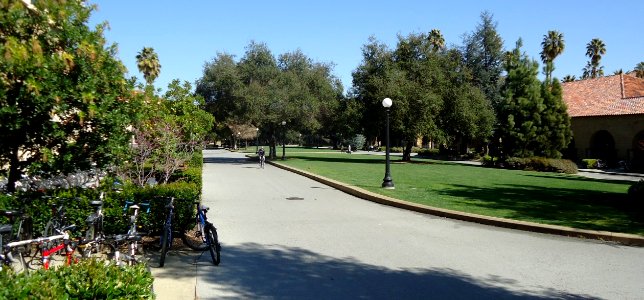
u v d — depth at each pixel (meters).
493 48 52.03
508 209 12.36
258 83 38.81
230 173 26.27
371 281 6.34
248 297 5.64
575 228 9.69
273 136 42.06
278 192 16.88
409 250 8.16
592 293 5.98
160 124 13.69
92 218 6.88
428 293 5.89
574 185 20.58
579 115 42.06
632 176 30.45
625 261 7.56
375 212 12.30
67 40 7.69
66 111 7.55
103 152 8.25
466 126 37.88
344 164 33.72
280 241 8.77
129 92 8.37
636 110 37.78
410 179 21.56
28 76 6.75
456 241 8.91
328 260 7.42
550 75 36.22
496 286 6.21
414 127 35.12
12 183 8.36
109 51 8.19
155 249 7.82
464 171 28.88
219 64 40.84
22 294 3.18
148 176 13.80
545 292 5.99
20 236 6.46
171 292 5.57
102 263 3.80
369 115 36.53
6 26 7.30
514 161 34.12
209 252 7.75
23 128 7.38
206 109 40.12
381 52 37.84
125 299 3.45
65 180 10.71
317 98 41.12
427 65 37.31
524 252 8.10
